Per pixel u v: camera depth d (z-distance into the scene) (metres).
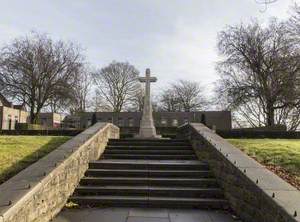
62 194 9.66
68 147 11.65
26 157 11.30
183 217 9.08
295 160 11.44
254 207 7.93
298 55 37.19
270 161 11.68
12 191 7.13
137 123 66.56
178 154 15.49
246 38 42.94
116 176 12.13
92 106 68.50
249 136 25.17
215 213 9.59
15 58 46.25
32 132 30.38
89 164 12.80
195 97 77.56
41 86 47.28
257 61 41.81
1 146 12.48
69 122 67.88
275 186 7.71
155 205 10.19
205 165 12.78
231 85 43.12
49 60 47.59
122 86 68.31
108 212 9.47
